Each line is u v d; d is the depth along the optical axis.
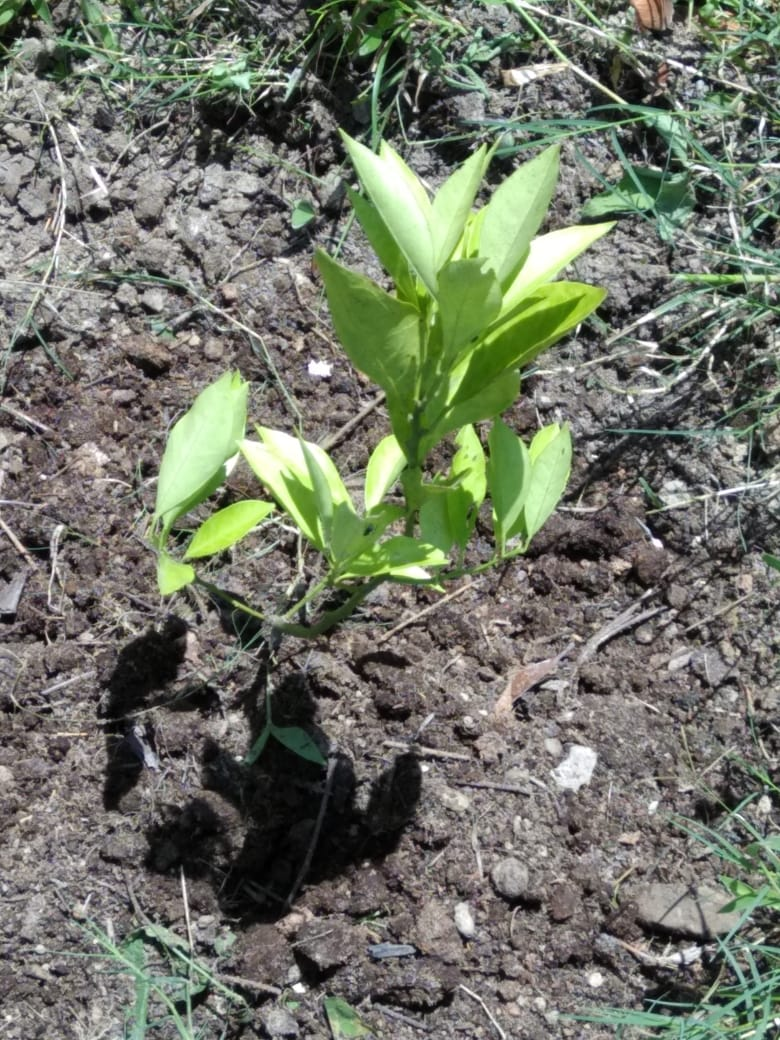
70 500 1.00
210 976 0.87
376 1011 0.87
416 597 1.00
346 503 0.80
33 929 0.88
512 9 1.17
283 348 1.08
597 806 0.93
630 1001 0.88
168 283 1.09
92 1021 0.86
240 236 1.11
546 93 1.15
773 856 0.89
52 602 0.97
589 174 1.13
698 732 0.96
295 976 0.88
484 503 1.03
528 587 1.02
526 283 0.73
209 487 0.78
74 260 1.10
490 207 0.68
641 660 0.99
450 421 0.75
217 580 0.99
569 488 1.05
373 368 0.71
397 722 0.95
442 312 0.68
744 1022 0.87
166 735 0.92
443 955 0.88
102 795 0.91
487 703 0.96
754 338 1.07
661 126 1.13
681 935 0.90
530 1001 0.88
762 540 1.02
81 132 1.14
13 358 1.05
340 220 1.12
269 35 1.15
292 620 0.97
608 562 1.02
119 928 0.88
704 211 1.12
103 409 1.04
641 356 1.07
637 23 1.17
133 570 0.98
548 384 1.07
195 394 1.06
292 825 0.91
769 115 1.14
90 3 1.17
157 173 1.13
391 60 1.16
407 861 0.91
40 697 0.94
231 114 1.14
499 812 0.92
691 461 1.05
